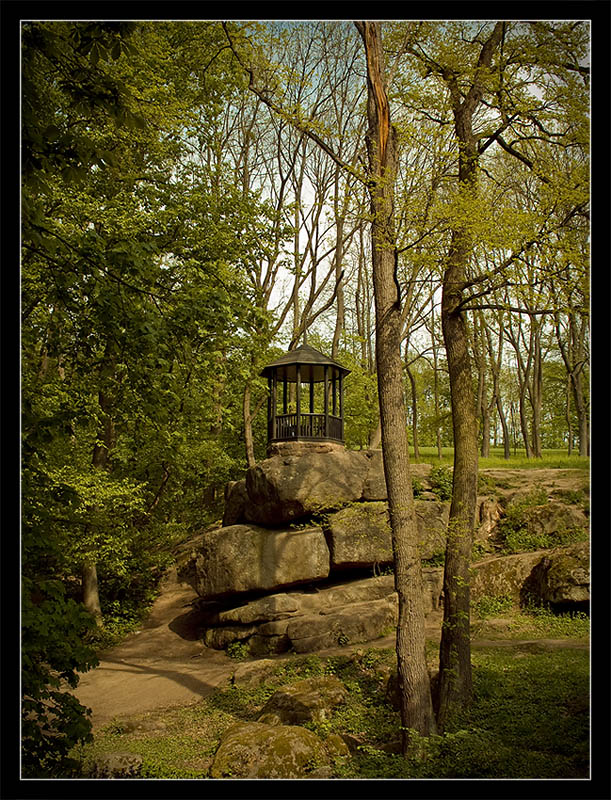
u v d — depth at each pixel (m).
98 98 6.98
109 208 14.41
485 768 6.81
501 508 19.48
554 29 9.88
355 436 28.67
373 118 9.54
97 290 8.45
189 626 18.67
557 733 7.71
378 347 9.61
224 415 21.12
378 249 8.98
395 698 10.57
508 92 9.84
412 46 11.20
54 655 6.35
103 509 17.06
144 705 12.78
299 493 16.91
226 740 8.20
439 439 33.62
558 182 8.06
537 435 29.97
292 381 20.94
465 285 9.54
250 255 17.67
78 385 12.88
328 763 7.92
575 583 14.16
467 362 10.77
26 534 6.60
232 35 10.07
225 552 17.08
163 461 19.03
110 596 21.08
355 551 16.66
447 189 9.97
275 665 13.69
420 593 8.95
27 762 5.98
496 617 14.74
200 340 9.77
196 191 16.14
